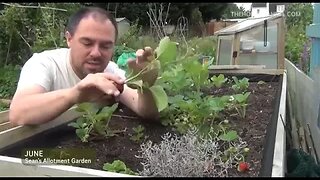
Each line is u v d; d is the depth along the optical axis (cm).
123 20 1215
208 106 182
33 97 157
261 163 135
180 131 180
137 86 152
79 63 176
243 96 203
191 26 1600
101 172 108
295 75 390
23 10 791
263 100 253
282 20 466
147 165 134
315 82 289
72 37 175
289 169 181
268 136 156
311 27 378
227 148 155
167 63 156
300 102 354
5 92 690
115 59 635
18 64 834
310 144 301
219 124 184
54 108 150
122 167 135
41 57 191
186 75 214
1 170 120
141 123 196
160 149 142
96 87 136
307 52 639
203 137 162
